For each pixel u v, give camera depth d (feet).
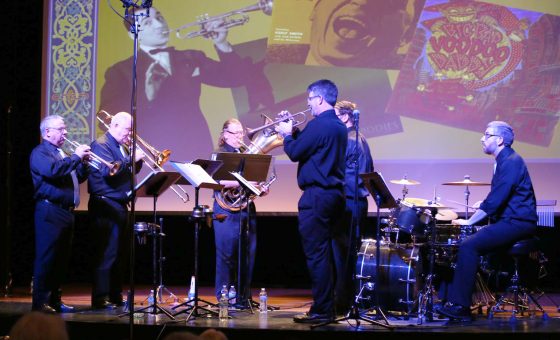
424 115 24.97
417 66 25.08
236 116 25.70
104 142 19.12
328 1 25.46
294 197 25.14
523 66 24.59
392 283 18.16
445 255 18.63
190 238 28.04
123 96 26.13
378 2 25.29
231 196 19.81
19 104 26.63
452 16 24.97
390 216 19.54
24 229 26.76
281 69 25.54
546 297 23.47
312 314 16.88
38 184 18.43
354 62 25.27
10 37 26.17
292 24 25.55
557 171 24.32
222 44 25.82
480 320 17.71
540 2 24.57
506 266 19.26
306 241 16.75
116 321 16.80
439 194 24.72
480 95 24.79
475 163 24.66
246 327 16.03
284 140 17.10
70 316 17.56
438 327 16.25
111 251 19.07
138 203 25.64
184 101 25.91
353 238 18.44
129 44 26.18
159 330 16.40
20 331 7.52
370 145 25.09
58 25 26.37
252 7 25.75
